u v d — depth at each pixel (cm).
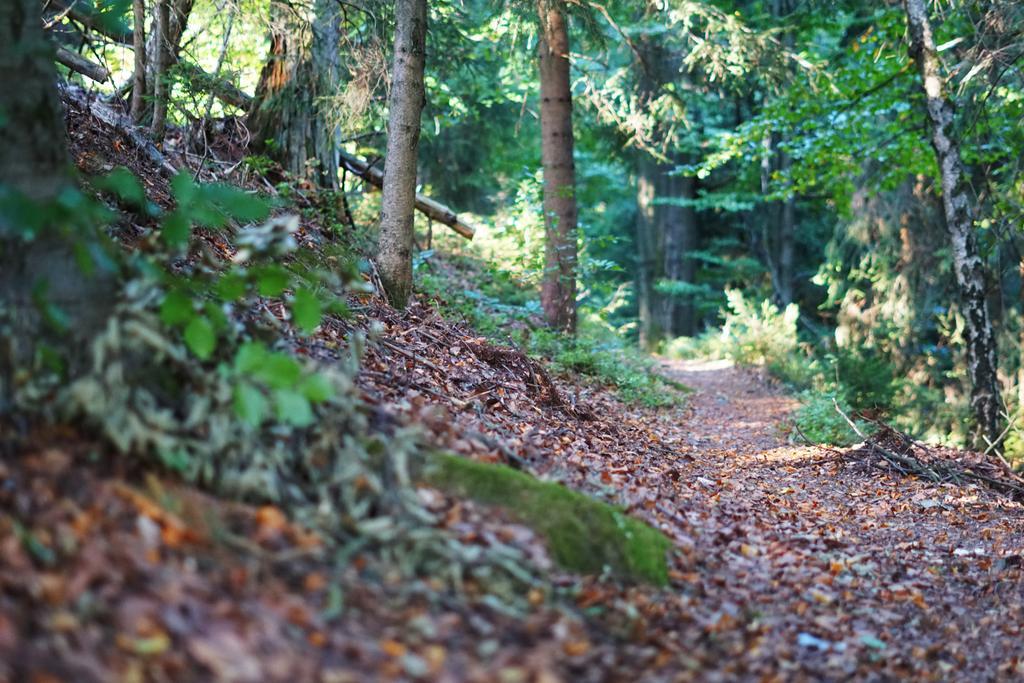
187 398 362
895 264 1873
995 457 1046
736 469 854
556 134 1396
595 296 2567
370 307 780
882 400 1630
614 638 352
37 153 354
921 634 464
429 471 412
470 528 382
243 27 1225
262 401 344
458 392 650
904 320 1838
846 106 1653
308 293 382
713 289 3356
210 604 280
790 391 1734
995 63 1227
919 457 919
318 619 296
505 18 1315
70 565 274
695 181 3003
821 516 686
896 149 1684
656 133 2462
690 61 1505
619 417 1023
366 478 371
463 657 302
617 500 508
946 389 1625
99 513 297
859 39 1666
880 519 698
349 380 418
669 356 2584
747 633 402
